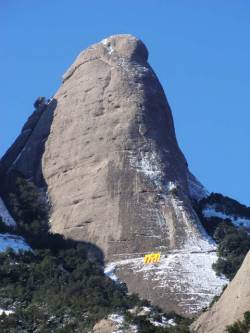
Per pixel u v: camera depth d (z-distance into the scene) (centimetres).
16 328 17862
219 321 15725
